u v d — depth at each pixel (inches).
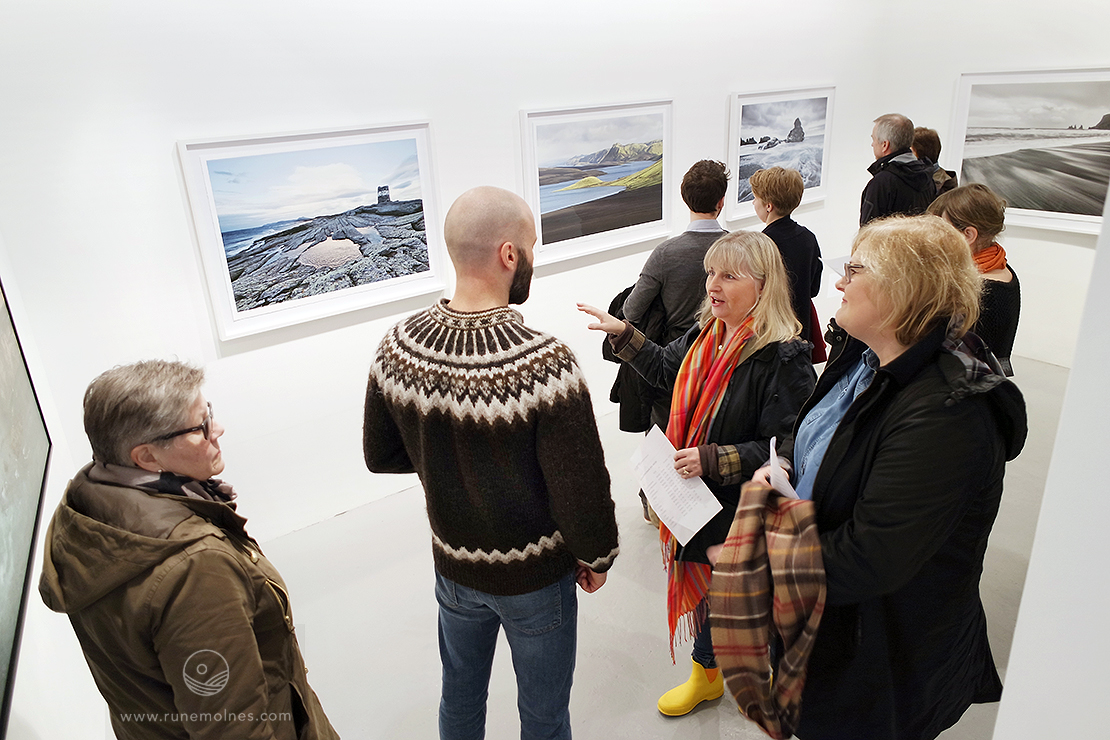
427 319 56.8
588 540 55.8
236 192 110.3
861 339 50.3
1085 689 32.3
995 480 48.6
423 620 107.5
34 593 66.6
